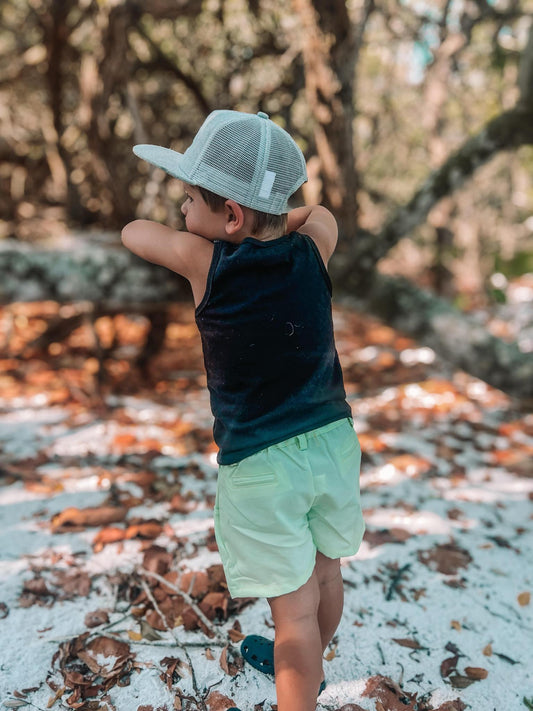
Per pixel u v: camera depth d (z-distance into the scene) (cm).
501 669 201
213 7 427
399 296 384
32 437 347
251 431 150
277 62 433
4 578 230
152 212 431
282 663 154
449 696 190
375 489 308
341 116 354
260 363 150
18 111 493
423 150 677
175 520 273
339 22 337
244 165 145
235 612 221
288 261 153
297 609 156
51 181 505
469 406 421
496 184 687
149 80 464
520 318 620
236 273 149
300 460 150
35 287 349
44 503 281
